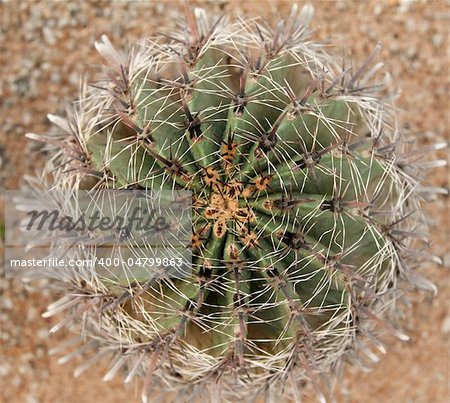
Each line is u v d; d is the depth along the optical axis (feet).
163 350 2.33
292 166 2.24
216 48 2.54
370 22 3.63
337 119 2.46
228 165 2.26
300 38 2.73
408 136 3.20
